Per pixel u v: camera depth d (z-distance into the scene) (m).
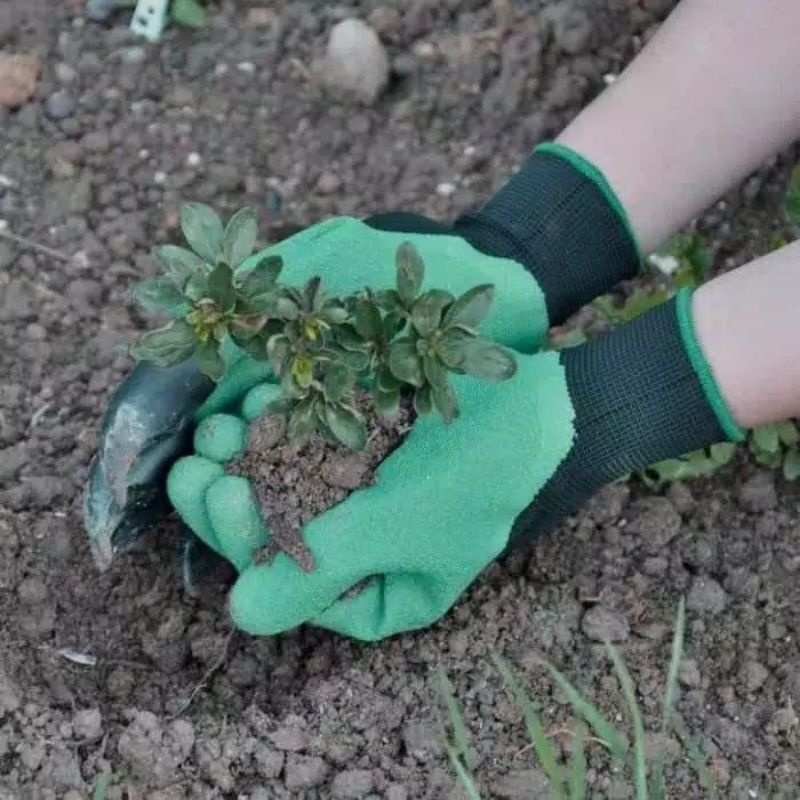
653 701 1.08
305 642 1.11
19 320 1.20
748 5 1.09
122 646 1.11
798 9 1.09
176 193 1.25
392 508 1.03
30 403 1.17
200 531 1.05
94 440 1.16
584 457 1.05
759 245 1.23
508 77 1.28
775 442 1.13
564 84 1.27
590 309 1.20
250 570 1.04
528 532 1.08
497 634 1.10
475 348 0.96
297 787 1.05
